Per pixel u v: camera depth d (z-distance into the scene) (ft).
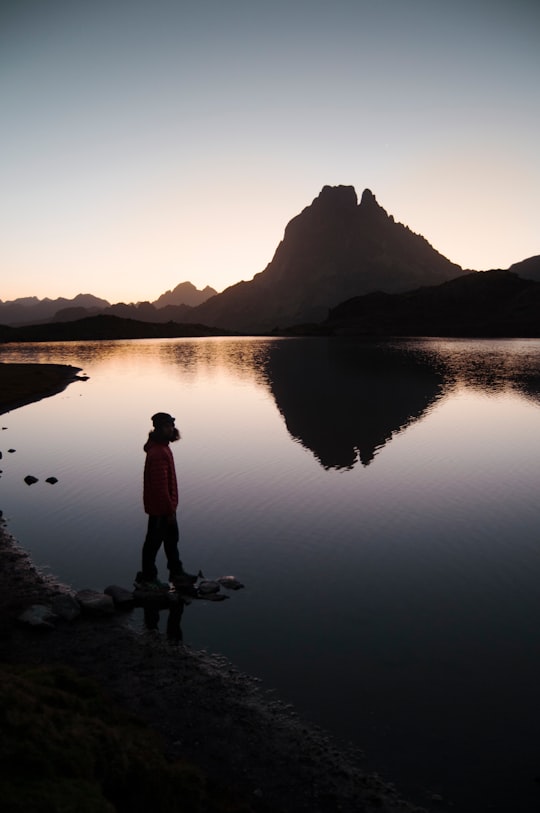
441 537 36.47
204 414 90.94
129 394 125.59
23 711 13.56
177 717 18.83
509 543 35.32
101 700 18.26
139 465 58.29
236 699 19.94
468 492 46.24
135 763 13.85
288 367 198.80
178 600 28.14
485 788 15.88
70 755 12.60
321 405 98.48
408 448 62.80
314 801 15.28
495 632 24.76
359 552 34.17
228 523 39.47
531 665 22.15
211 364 227.40
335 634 24.70
